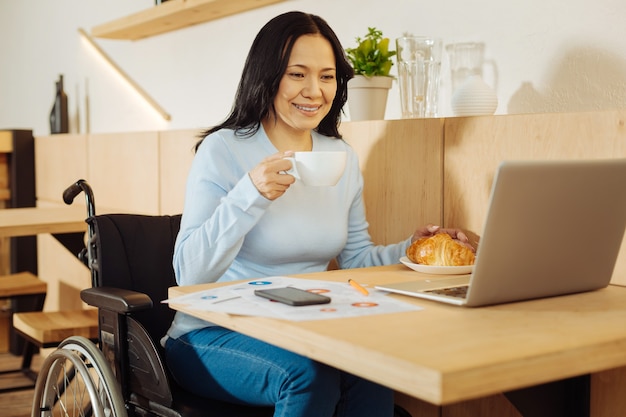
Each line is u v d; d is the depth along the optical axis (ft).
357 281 4.90
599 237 4.42
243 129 5.95
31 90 17.13
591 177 4.20
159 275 6.24
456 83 7.39
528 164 3.92
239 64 10.57
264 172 5.07
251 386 4.85
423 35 7.90
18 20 17.57
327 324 3.65
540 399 5.14
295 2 9.57
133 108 13.19
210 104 11.23
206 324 5.33
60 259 12.49
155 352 5.25
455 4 7.52
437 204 6.21
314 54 5.77
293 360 4.62
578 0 6.43
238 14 10.51
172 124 12.16
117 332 5.53
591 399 5.31
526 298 4.25
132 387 5.54
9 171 13.57
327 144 6.35
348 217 6.45
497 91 7.16
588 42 6.38
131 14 12.03
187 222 5.59
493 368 3.04
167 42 12.16
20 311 12.69
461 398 2.95
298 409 4.53
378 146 6.74
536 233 4.09
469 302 4.03
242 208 5.17
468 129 5.92
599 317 3.87
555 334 3.50
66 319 8.46
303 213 5.82
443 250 5.28
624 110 4.90
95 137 11.42
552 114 5.32
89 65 14.53
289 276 5.11
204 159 5.74
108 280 6.03
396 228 6.61
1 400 10.21
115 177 10.91
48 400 6.05
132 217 6.29
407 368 3.03
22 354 12.65
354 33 8.74
